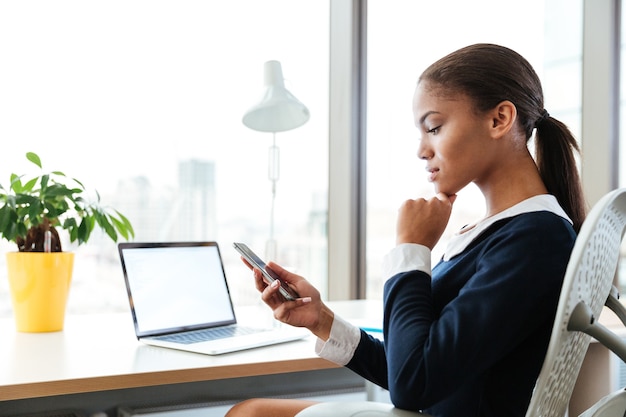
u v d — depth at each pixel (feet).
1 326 5.62
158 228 7.53
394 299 3.20
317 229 8.54
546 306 2.96
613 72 10.11
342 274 8.63
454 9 9.40
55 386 3.75
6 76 6.81
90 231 5.59
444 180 3.41
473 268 3.25
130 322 5.85
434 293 3.37
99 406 5.41
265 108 6.73
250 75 8.07
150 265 5.25
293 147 8.36
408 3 9.07
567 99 10.16
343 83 8.58
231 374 4.20
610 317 6.29
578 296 2.59
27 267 5.19
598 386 6.26
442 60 3.44
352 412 2.91
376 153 8.84
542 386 2.58
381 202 8.88
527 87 3.36
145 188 7.46
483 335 2.85
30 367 4.06
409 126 9.08
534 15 9.98
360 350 3.78
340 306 7.19
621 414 3.00
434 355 2.86
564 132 3.58
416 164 9.13
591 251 2.57
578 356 3.04
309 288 3.82
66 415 5.13
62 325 5.41
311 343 4.99
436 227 3.39
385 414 2.89
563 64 10.16
